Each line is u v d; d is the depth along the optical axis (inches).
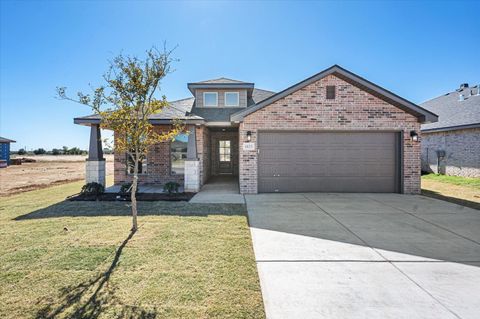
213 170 679.7
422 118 399.5
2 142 1241.4
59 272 142.7
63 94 224.4
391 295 122.9
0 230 217.5
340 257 166.1
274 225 235.5
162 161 498.3
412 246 185.8
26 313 107.3
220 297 120.0
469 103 674.2
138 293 122.2
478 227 232.1
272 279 137.5
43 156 2591.0
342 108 407.8
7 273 141.5
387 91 400.8
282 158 415.5
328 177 415.8
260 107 405.7
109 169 1112.8
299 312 110.0
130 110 222.2
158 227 226.5
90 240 193.3
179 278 136.6
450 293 124.6
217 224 237.1
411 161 408.2
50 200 354.0
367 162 415.8
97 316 105.4
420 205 324.2
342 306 114.3
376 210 296.2
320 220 253.1
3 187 502.6
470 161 579.2
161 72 224.7
